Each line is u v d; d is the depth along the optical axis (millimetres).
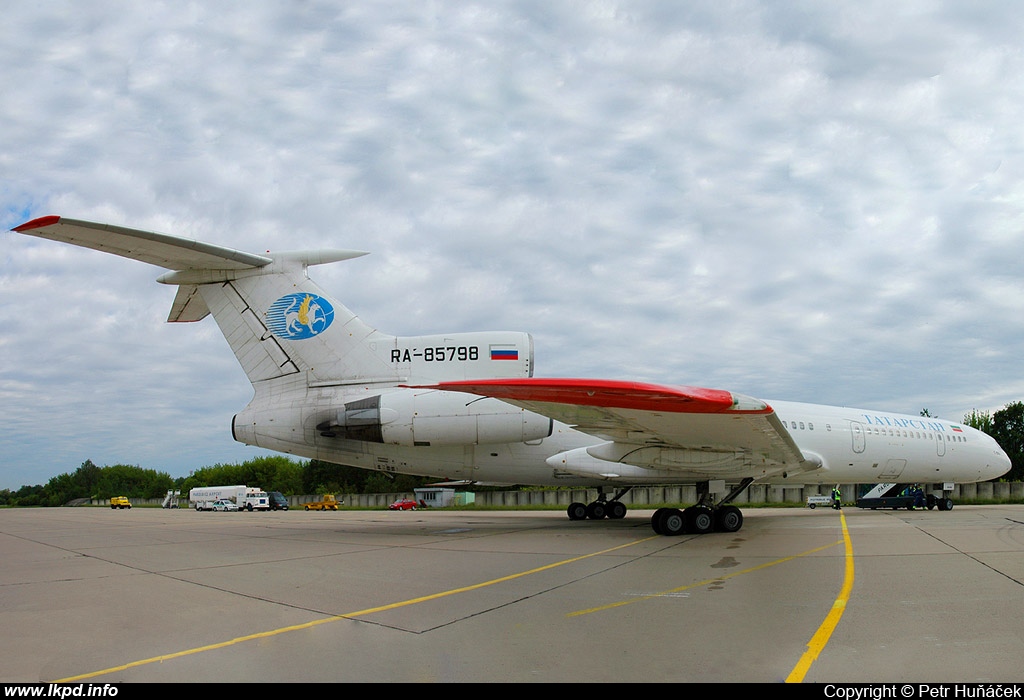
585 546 14211
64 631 7238
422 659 5930
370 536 17891
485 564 11727
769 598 8195
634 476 18406
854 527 17531
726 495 18453
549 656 5930
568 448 19172
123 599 9070
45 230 14953
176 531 21344
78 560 13578
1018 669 5375
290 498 69375
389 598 8773
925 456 22234
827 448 20484
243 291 19062
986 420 50844
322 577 10633
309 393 18688
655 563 11391
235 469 93812
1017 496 39031
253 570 11578
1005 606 7543
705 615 7367
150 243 16484
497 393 13641
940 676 5227
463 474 19562
